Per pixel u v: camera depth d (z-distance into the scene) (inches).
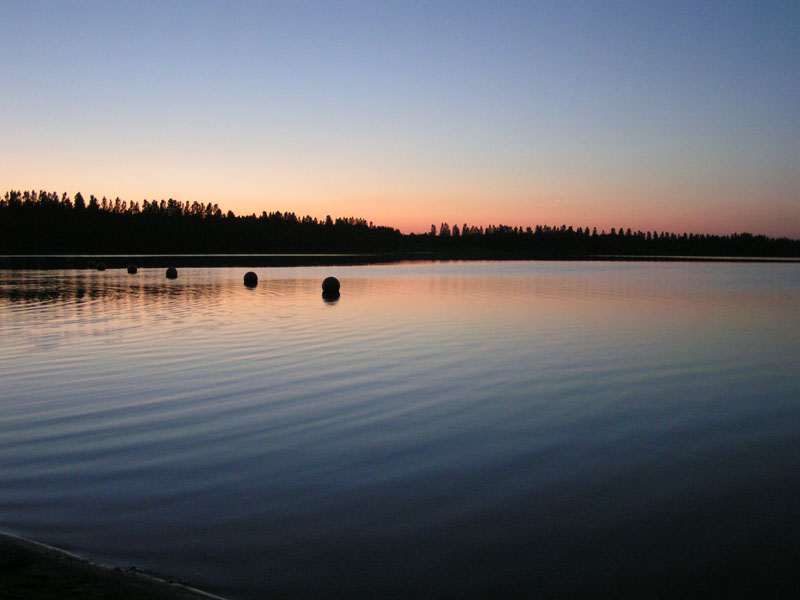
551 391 394.9
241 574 177.9
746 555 191.8
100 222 5802.2
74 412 341.4
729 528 209.3
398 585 174.1
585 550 194.4
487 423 325.1
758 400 377.1
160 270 2108.8
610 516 217.9
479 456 275.4
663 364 482.9
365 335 623.8
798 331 661.9
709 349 549.0
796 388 407.8
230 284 1414.9
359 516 215.8
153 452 277.7
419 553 191.6
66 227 5511.8
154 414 338.0
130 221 5895.7
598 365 476.7
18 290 1213.1
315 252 5703.7
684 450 286.8
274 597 166.6
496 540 200.1
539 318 770.2
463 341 586.9
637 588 173.8
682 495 235.9
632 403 367.9
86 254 4503.0
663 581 177.3
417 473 255.4
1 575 162.1
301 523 210.2
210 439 296.0
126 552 189.0
